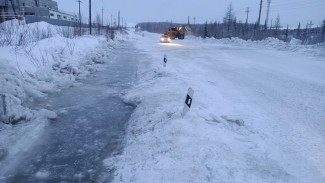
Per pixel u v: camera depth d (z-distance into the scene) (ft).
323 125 18.80
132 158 13.34
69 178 11.88
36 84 25.89
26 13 127.34
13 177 11.73
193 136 15.06
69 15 170.09
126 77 35.63
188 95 17.38
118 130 17.93
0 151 13.20
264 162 12.80
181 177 11.27
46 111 19.44
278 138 15.99
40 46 41.52
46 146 14.94
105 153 14.48
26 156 13.62
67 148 14.85
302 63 54.60
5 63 23.77
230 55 69.67
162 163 12.41
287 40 173.99
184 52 74.49
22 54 32.42
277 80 35.53
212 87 29.12
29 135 15.78
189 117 17.67
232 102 23.68
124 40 129.80
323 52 70.28
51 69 30.99
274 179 11.40
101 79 33.88
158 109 19.90
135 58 56.49
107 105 23.38
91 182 11.60
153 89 27.04
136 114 20.16
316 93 28.53
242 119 18.12
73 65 35.55
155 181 11.09
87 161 13.47
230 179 11.18
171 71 36.45
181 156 12.96
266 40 113.91
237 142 14.89
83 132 17.26
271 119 19.56
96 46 62.80
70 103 23.32
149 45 102.63
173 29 159.33
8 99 17.06
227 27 216.74
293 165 12.76
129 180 11.43
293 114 21.07
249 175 11.55
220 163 12.36
